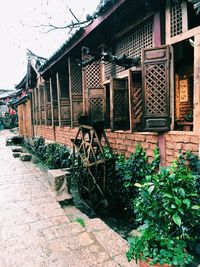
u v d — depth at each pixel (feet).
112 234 13.10
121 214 20.36
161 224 9.18
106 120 24.85
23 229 13.83
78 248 11.75
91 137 22.16
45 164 35.96
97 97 24.66
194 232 10.44
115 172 20.45
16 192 20.65
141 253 8.75
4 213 16.15
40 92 46.11
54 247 11.85
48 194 19.97
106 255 11.11
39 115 47.93
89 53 20.47
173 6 15.53
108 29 22.90
